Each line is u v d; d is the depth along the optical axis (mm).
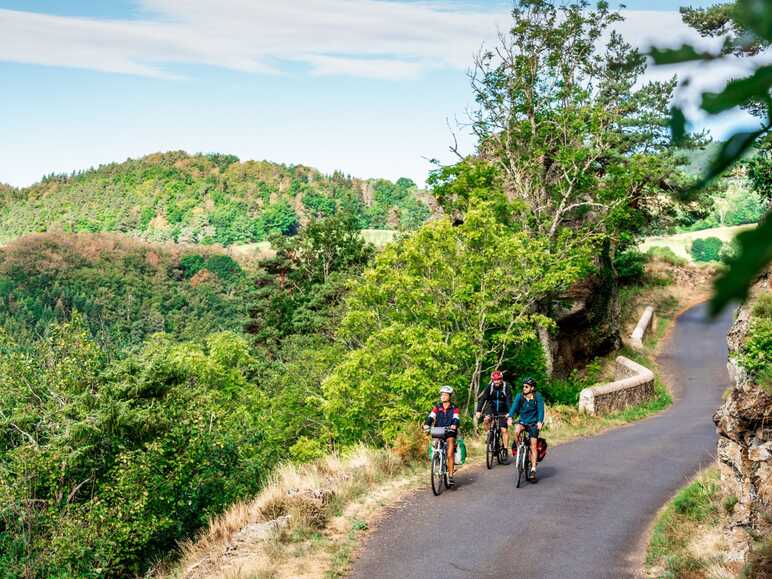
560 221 34312
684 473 15984
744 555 9711
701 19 16469
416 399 23844
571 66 33281
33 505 19484
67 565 18250
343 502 13656
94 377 21859
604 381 37031
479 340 24656
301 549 11242
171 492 21062
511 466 16797
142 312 199375
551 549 11211
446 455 14625
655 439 20734
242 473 25000
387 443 23531
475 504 13594
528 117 34500
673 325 49781
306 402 34094
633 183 32812
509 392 16594
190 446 21797
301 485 14344
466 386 24453
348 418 26438
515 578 10125
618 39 30578
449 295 25906
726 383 35938
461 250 25812
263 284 61719
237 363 42750
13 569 18062
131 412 20531
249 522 12945
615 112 33625
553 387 32312
